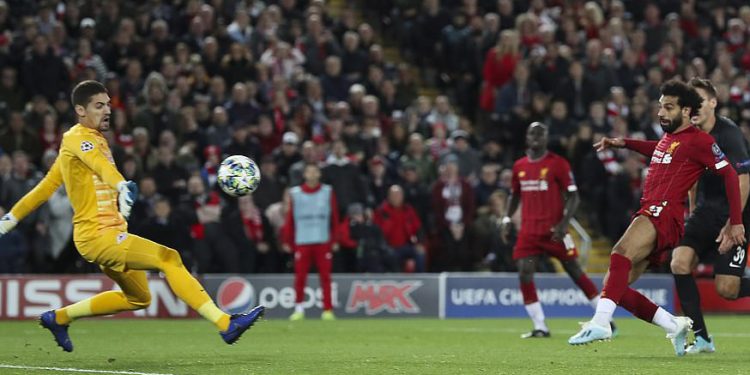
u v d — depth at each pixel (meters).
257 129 73.19
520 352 36.41
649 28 93.44
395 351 36.91
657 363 31.28
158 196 62.97
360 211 67.31
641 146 34.75
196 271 64.44
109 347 38.69
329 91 79.94
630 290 33.59
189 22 81.75
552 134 77.69
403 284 66.12
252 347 39.06
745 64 92.75
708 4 100.12
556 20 93.38
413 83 84.19
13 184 62.66
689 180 31.77
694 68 88.69
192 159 69.50
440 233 71.06
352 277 65.31
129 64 75.25
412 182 71.88
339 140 69.69
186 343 41.28
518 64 81.19
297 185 67.38
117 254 29.11
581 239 77.69
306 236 62.00
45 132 68.44
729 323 61.25
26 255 62.81
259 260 67.38
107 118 29.67
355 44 82.44
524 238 46.41
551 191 46.06
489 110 82.81
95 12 80.50
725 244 32.19
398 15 92.94
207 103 74.19
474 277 66.94
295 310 63.69
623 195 74.12
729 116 83.62
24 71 72.81
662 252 32.03
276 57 79.62
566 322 61.16
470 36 86.38
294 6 86.94
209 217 65.06
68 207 63.38
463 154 74.88
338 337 46.12
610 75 84.00
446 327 55.31
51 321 31.80
